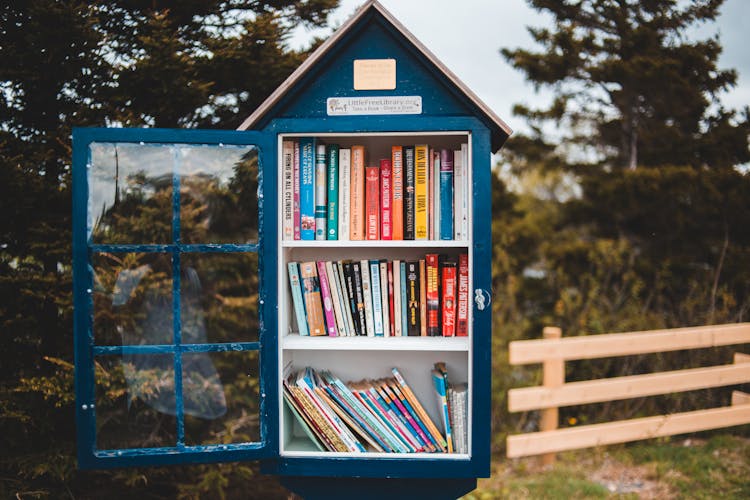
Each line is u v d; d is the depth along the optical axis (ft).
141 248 6.26
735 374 13.69
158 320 7.63
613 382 12.63
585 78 18.66
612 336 12.62
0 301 8.29
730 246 17.01
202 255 8.73
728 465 12.16
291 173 6.31
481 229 5.87
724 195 16.70
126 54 9.09
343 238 6.40
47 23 7.87
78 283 5.81
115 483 9.20
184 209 7.87
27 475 8.03
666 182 16.81
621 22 17.40
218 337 9.30
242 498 10.14
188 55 9.09
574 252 18.16
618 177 17.83
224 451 6.05
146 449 5.99
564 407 15.24
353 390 6.48
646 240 18.83
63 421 8.68
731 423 13.51
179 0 9.05
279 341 6.15
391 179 6.36
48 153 8.27
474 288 5.89
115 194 6.50
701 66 17.02
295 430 7.02
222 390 8.87
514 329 16.08
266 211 6.05
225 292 9.95
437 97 5.88
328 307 6.58
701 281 17.01
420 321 6.60
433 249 7.27
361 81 5.92
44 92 8.48
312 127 5.96
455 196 6.31
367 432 6.36
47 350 8.68
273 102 5.90
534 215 22.15
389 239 6.37
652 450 12.98
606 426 12.50
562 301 17.13
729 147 17.35
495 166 20.93
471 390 5.95
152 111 9.18
